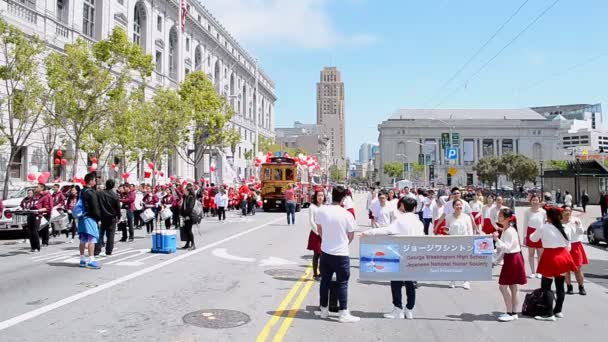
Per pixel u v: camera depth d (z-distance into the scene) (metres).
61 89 22.58
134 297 8.09
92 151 26.70
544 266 7.50
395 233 7.39
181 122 33.41
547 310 7.34
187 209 14.23
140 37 41.75
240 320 6.81
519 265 7.20
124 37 24.14
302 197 37.75
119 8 36.72
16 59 19.94
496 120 121.94
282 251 14.18
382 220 11.71
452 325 6.91
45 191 14.09
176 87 47.59
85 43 23.88
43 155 26.97
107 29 34.62
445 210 12.36
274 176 34.78
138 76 39.41
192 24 52.59
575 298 8.93
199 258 12.60
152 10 42.97
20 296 8.06
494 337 6.35
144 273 10.31
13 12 24.42
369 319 7.11
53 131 27.12
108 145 30.47
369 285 9.69
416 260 7.30
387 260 7.30
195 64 55.31
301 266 11.61
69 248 14.43
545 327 6.88
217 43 60.84
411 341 6.10
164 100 33.44
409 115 128.88
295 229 21.19
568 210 9.30
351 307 7.83
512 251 7.21
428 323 6.98
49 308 7.28
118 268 10.91
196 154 46.19
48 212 13.94
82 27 31.66
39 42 21.28
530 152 121.25
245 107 77.88
